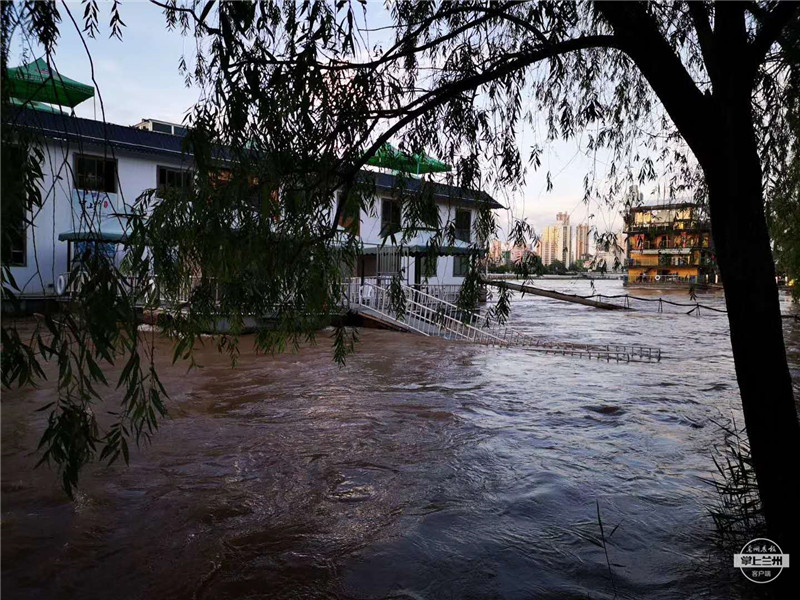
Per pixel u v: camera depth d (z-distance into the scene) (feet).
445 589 11.49
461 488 17.04
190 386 31.65
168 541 13.57
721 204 8.98
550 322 83.05
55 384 29.99
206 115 9.03
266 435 22.34
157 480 17.52
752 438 9.08
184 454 19.98
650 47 8.96
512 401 28.84
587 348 47.34
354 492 16.72
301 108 8.89
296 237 10.14
